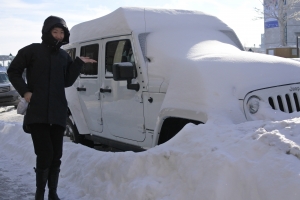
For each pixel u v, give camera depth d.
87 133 6.77
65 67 4.11
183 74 4.52
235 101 4.19
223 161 3.17
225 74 4.37
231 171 3.12
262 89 4.36
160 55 5.16
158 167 3.83
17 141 7.36
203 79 4.28
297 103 4.60
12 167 6.06
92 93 6.43
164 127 4.77
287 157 2.97
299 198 2.66
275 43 28.52
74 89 7.01
